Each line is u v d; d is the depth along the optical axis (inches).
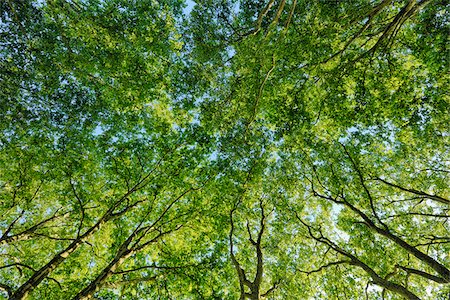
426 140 527.8
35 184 615.2
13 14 454.9
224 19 614.2
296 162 687.7
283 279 608.4
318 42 477.1
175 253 613.9
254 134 645.3
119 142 605.0
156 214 642.8
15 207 629.0
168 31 601.0
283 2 449.4
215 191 629.0
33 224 650.8
